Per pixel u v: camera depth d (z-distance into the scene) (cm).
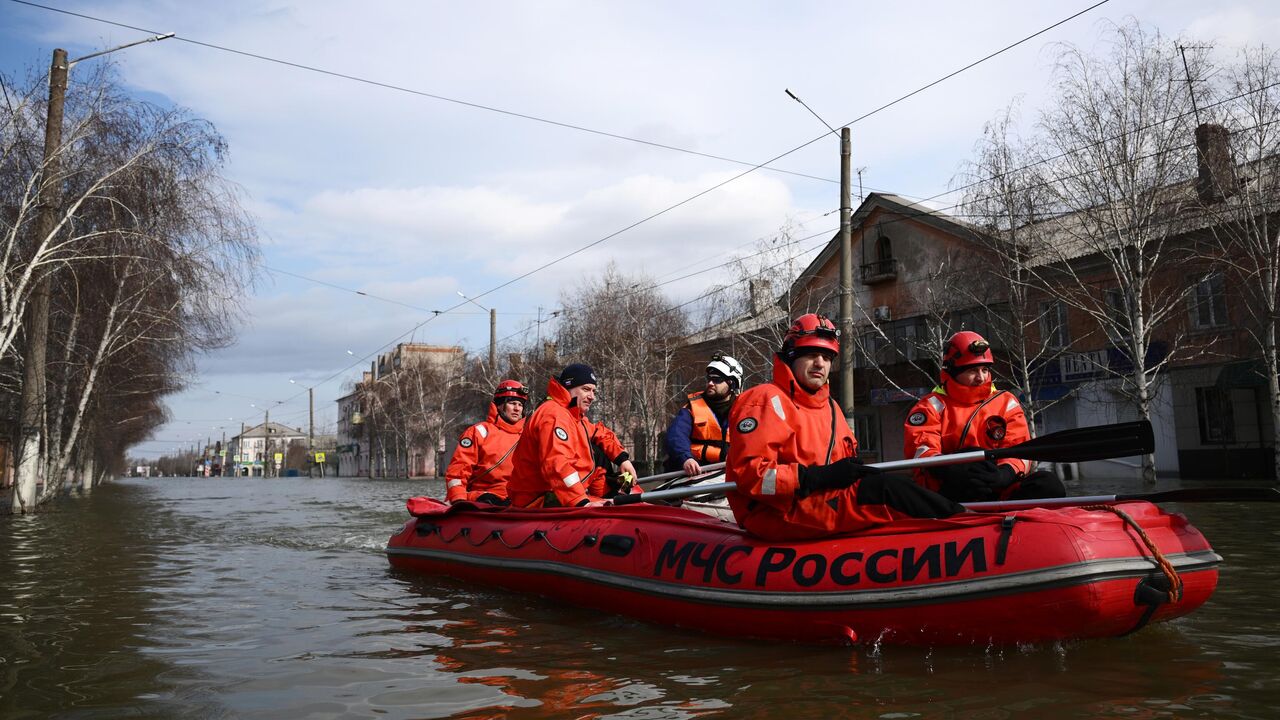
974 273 2217
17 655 423
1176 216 1766
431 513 740
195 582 684
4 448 2631
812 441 429
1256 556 662
